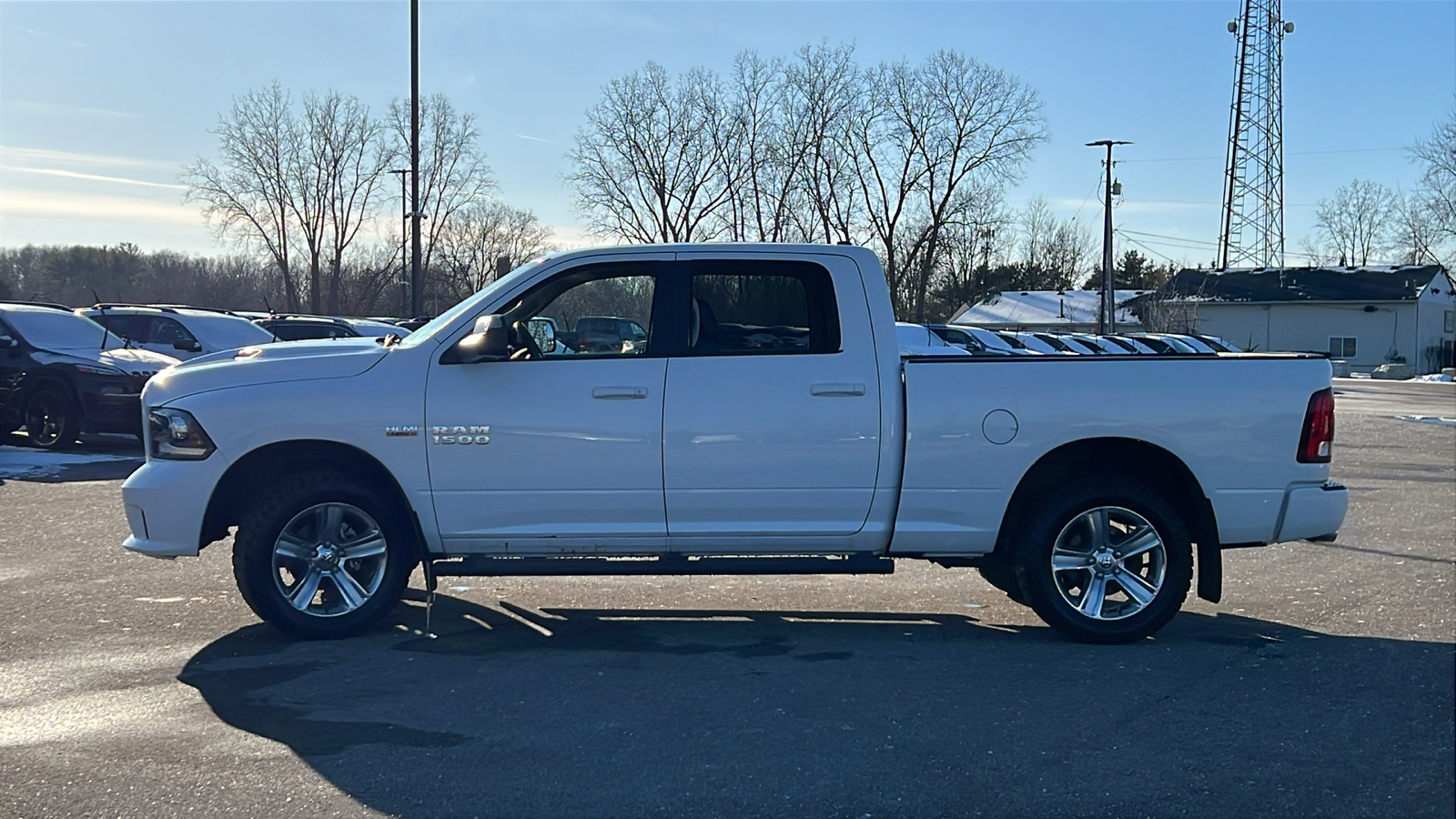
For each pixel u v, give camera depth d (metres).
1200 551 6.45
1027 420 6.18
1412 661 5.98
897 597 7.52
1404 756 4.58
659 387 6.12
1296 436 6.28
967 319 68.94
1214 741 4.75
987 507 6.21
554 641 6.30
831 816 4.00
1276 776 4.38
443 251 58.12
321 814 3.99
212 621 6.60
